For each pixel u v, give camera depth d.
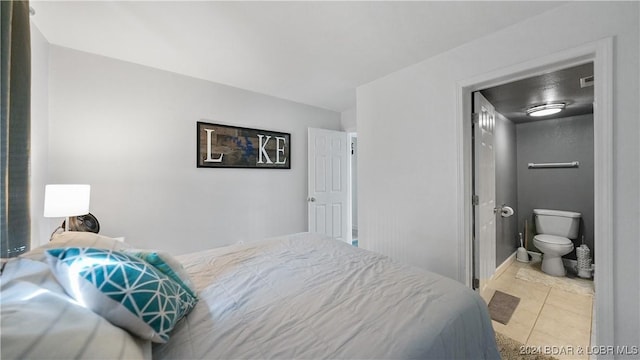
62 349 0.50
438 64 2.16
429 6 1.56
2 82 1.07
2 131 1.07
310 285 1.17
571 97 2.47
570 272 2.90
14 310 0.54
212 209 2.87
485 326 1.04
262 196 3.27
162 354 0.74
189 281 1.09
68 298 0.69
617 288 1.33
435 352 0.80
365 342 0.78
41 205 1.91
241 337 0.81
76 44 2.04
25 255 0.82
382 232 2.63
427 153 2.24
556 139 3.25
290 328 0.86
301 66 2.42
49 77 2.02
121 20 1.72
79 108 2.14
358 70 2.49
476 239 2.13
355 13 1.63
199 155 2.76
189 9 1.61
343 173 4.00
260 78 2.73
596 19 1.40
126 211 2.36
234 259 1.51
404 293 1.08
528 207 3.48
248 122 3.13
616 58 1.34
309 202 3.63
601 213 1.37
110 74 2.27
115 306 0.69
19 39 1.28
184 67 2.47
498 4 1.53
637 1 1.29
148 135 2.47
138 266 0.84
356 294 1.08
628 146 1.30
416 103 2.32
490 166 2.51
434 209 2.19
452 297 1.05
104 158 2.26
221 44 2.03
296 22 1.73
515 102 2.63
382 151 2.63
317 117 3.82
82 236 1.09
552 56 1.56
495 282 2.65
